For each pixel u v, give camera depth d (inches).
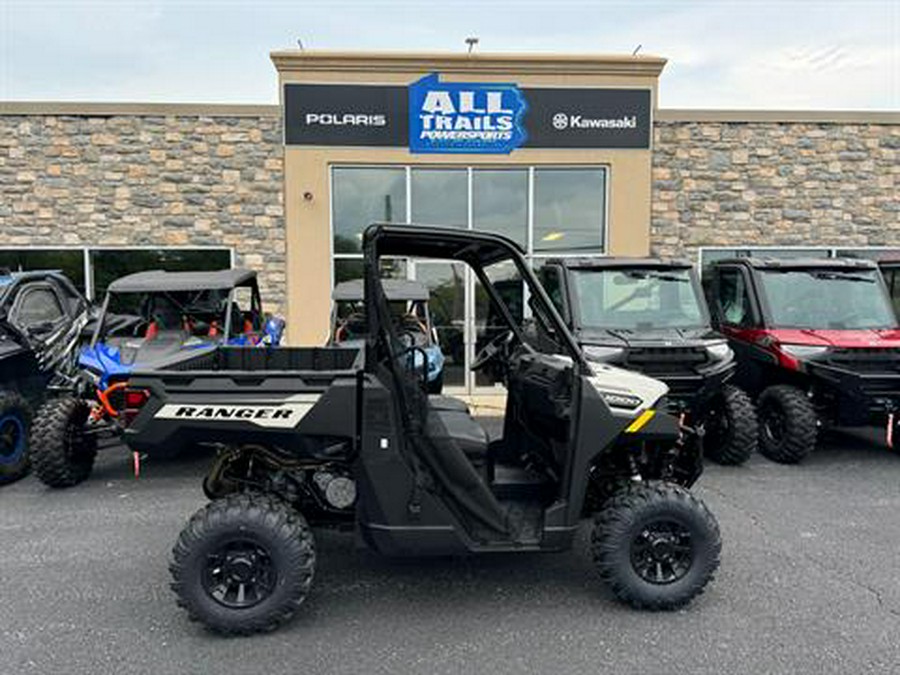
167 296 271.9
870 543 176.7
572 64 394.3
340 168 396.5
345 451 139.4
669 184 410.3
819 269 285.9
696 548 138.6
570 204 407.8
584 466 137.5
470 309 395.2
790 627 133.6
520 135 397.7
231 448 148.4
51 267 390.0
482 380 400.2
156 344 255.6
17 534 183.5
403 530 135.3
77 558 167.6
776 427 257.9
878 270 289.4
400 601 145.4
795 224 417.4
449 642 128.8
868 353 247.4
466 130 395.2
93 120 386.3
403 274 385.1
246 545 131.4
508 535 140.4
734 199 413.7
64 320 297.0
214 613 128.6
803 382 259.3
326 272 396.8
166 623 136.0
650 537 139.6
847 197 418.0
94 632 132.4
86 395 233.9
